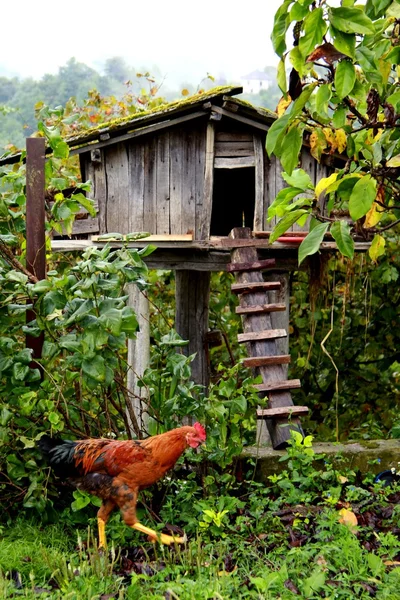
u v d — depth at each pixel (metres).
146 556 5.37
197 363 11.21
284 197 4.23
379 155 4.43
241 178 11.16
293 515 5.99
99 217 8.88
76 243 8.73
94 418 6.67
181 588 4.56
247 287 8.41
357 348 11.87
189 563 5.16
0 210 6.83
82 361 5.88
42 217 6.77
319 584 4.51
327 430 11.23
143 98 13.09
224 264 9.02
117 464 5.56
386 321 11.76
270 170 8.81
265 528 5.90
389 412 11.37
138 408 8.38
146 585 4.77
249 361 8.06
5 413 5.97
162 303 12.14
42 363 6.51
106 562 5.02
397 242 10.70
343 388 11.95
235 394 6.84
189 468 7.03
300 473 6.71
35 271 6.73
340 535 5.48
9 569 5.18
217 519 5.60
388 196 5.16
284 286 9.12
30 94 22.64
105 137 8.61
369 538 5.65
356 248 8.98
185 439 5.68
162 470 5.66
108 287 5.93
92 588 4.68
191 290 11.21
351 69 3.89
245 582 4.95
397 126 4.50
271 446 8.06
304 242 4.01
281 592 4.58
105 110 13.23
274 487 6.88
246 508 6.58
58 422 5.95
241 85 8.46
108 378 5.97
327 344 12.05
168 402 6.29
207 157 8.75
